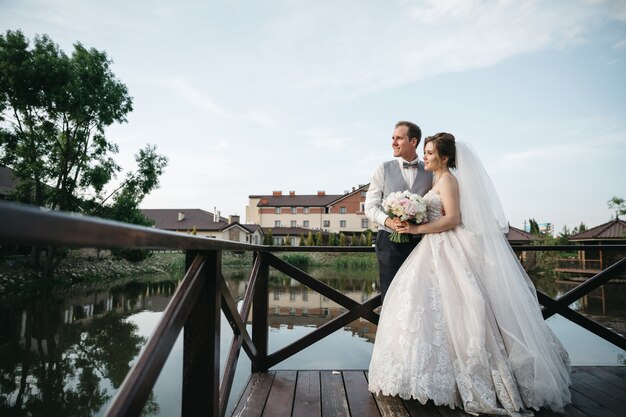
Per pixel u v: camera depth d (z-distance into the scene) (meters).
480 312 2.09
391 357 2.15
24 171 18.77
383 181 2.84
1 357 6.61
